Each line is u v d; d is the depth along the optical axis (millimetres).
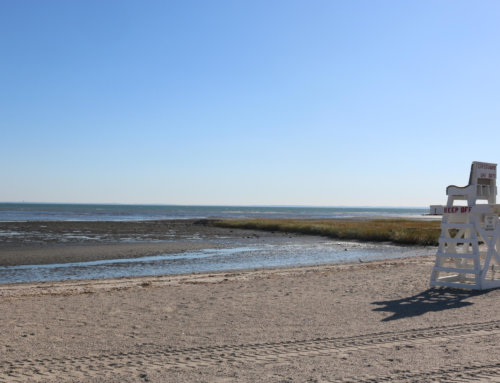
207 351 6297
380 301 10086
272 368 5508
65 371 5516
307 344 6582
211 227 56906
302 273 16734
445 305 9539
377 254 27766
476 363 5512
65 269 20156
